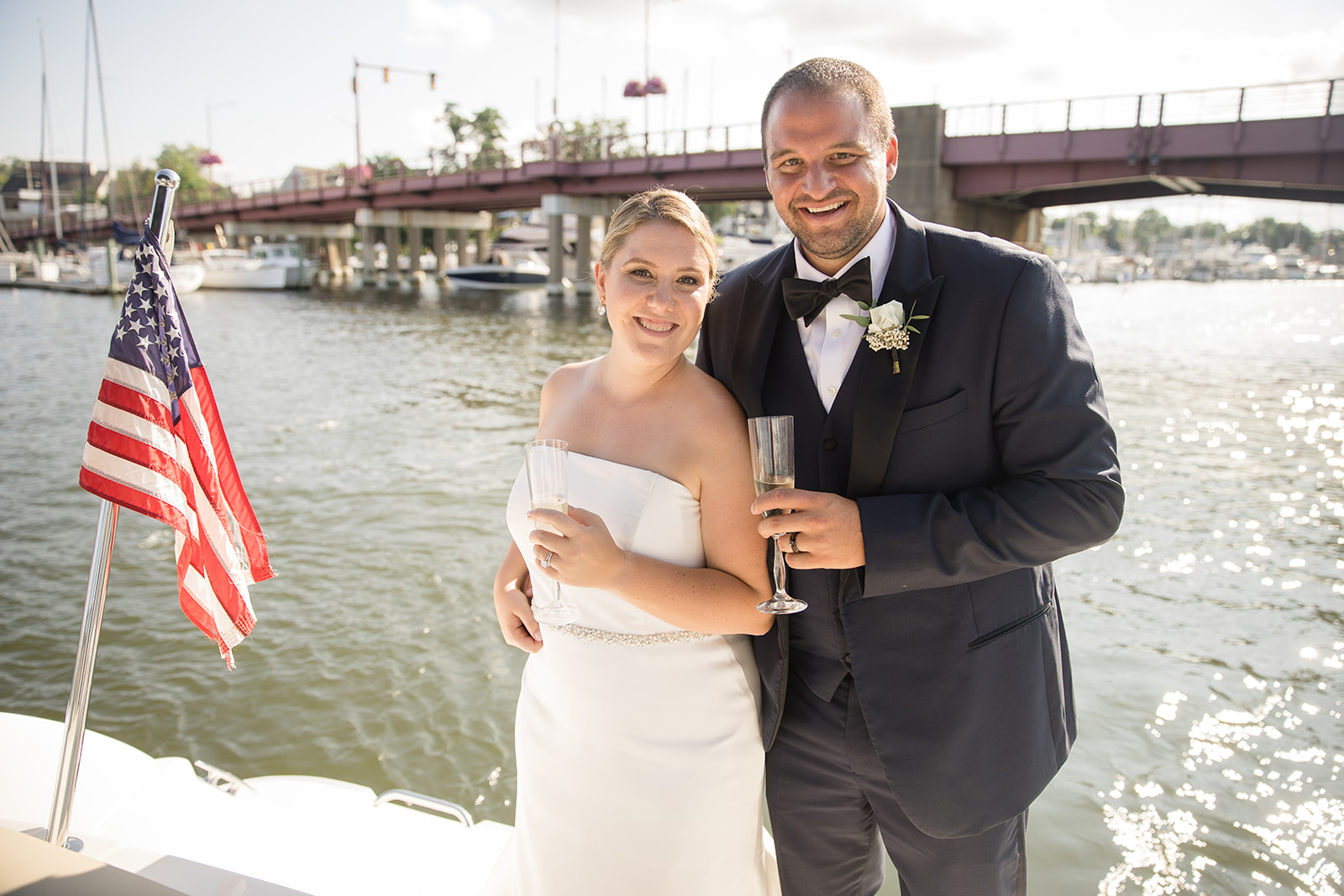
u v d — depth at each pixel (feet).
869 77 5.23
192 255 143.43
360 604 18.35
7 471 29.17
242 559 5.95
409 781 12.58
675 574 5.08
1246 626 16.43
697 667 5.38
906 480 5.20
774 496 4.76
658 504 5.21
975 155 72.59
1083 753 12.28
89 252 142.00
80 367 54.08
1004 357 4.98
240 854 5.99
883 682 5.26
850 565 4.93
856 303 5.32
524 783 5.76
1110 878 9.78
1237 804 11.04
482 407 41.16
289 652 16.25
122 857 5.30
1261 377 49.90
